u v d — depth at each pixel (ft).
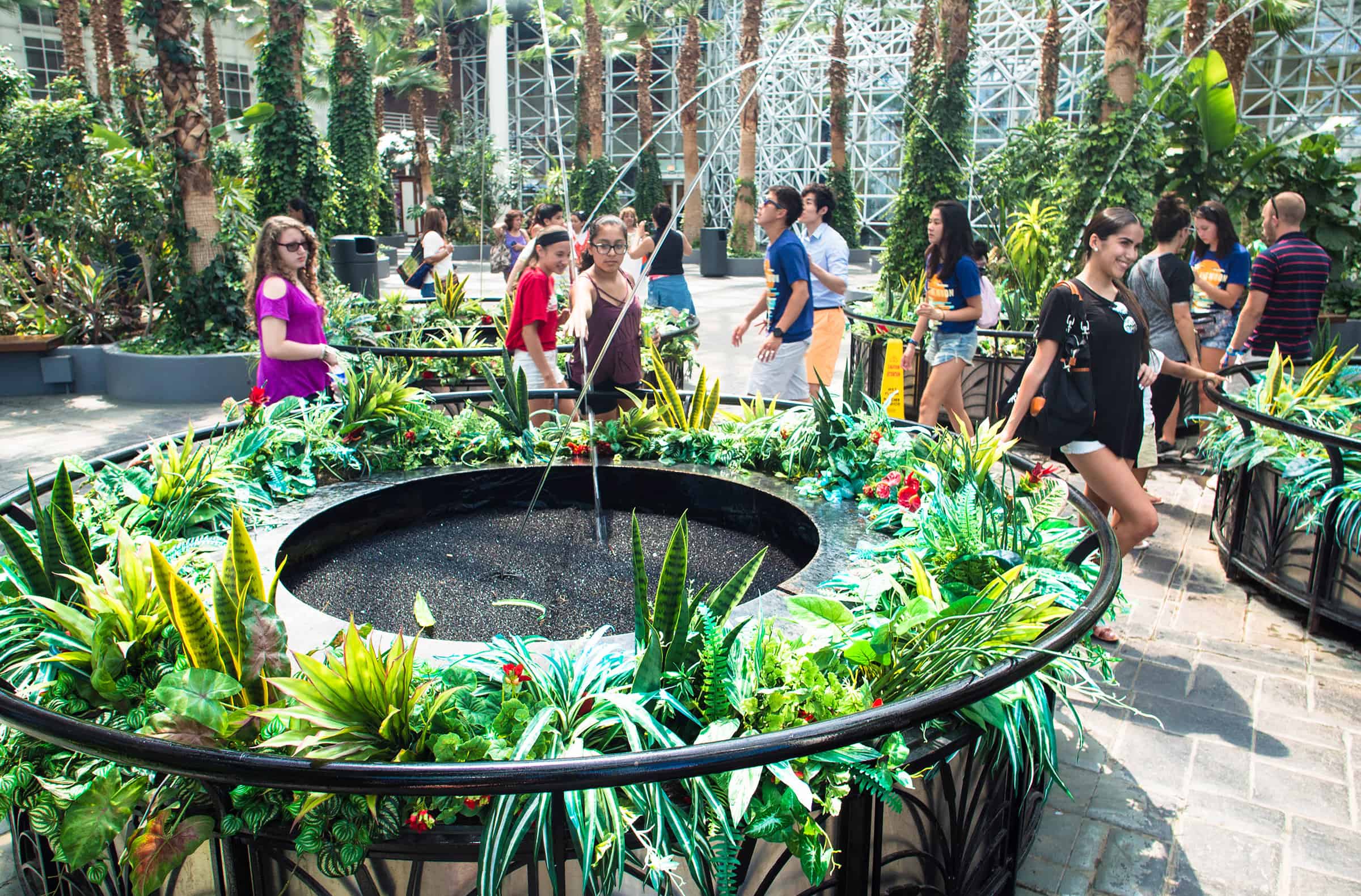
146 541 8.01
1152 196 29.91
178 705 5.57
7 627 7.25
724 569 11.04
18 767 6.34
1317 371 14.51
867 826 6.21
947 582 8.12
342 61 80.59
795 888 6.27
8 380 28.35
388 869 5.67
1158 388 18.94
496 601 10.16
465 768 4.68
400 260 83.51
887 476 11.28
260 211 42.50
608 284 15.05
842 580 8.53
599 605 10.09
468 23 126.11
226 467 11.24
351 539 11.76
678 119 121.29
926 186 43.09
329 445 12.48
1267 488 13.57
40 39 94.48
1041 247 30.83
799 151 110.11
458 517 12.75
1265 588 14.25
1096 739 10.29
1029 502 9.60
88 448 22.18
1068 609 7.38
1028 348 21.63
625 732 5.65
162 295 31.83
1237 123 30.60
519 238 44.11
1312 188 32.96
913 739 6.37
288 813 5.71
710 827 5.60
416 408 13.67
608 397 15.20
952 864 6.98
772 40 83.46
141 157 30.07
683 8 88.22
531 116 133.18
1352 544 11.77
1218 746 10.12
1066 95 87.76
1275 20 49.93
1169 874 8.25
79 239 30.19
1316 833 8.74
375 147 84.84
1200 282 19.60
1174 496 18.52
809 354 20.11
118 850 6.48
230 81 107.76
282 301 13.57
